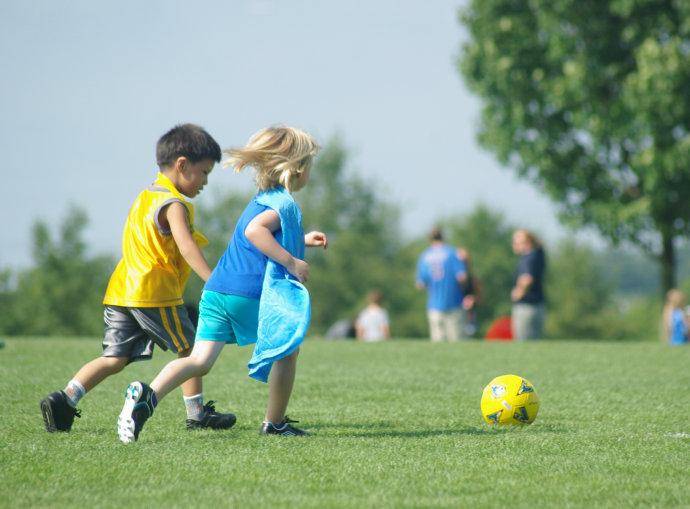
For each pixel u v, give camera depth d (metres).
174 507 12.26
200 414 19.47
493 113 106.62
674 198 99.12
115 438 17.77
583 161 103.69
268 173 17.91
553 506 12.42
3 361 33.31
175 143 18.67
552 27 100.44
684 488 13.59
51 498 12.76
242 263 17.78
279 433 18.53
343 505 12.38
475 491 13.34
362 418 21.16
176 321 18.67
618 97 98.69
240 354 38.22
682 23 94.06
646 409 23.02
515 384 20.16
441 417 21.39
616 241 103.56
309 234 18.84
